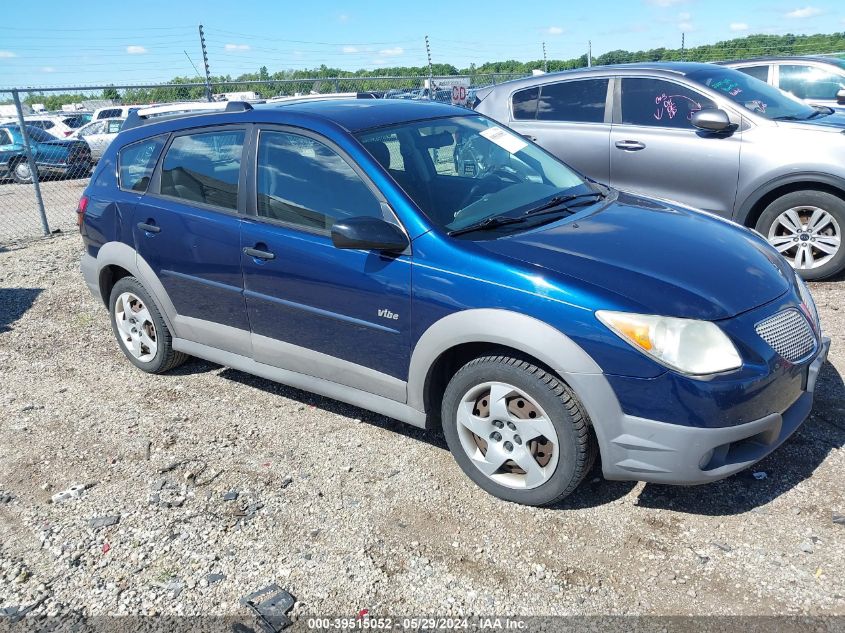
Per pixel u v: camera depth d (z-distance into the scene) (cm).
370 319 352
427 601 275
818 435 366
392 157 368
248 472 371
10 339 591
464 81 1666
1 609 284
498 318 304
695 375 279
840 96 855
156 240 448
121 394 474
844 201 565
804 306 332
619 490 335
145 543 318
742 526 304
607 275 300
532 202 379
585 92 685
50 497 360
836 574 272
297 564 299
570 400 300
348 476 362
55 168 1584
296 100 464
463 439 338
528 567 289
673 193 635
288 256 377
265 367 418
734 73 660
